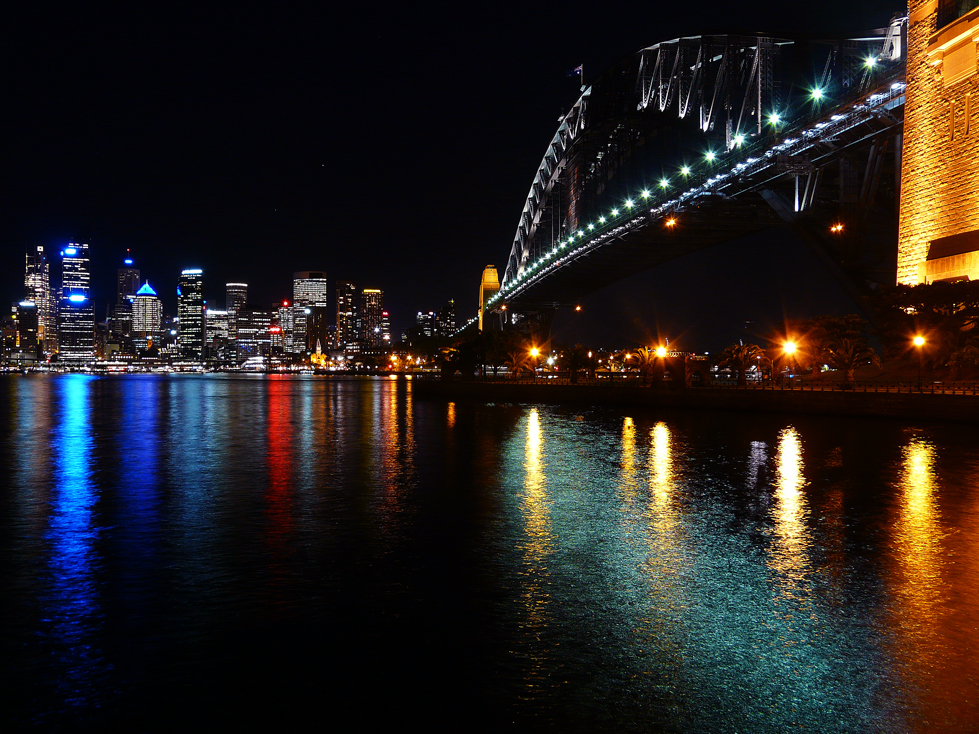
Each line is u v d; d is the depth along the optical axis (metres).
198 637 13.91
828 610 15.16
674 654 12.97
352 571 18.38
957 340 64.19
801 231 86.56
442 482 33.38
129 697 11.49
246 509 26.92
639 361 115.19
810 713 10.88
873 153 80.12
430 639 13.72
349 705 11.20
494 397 119.81
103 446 50.50
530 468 37.91
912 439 47.12
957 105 66.94
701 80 108.69
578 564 18.91
